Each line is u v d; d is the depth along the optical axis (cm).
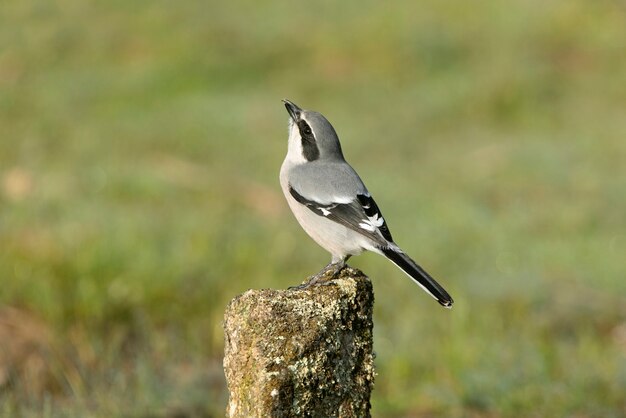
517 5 2834
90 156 1812
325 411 569
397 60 2534
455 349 1066
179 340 1083
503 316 1195
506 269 1338
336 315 568
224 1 2900
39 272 1120
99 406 915
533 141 2075
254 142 2042
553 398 973
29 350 1005
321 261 1320
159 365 1041
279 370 550
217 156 1931
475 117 2261
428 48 2567
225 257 1272
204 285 1179
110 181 1611
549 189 1777
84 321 1082
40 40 2517
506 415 966
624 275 1318
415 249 1394
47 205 1405
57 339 1026
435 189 1769
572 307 1223
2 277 1104
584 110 2291
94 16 2683
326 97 2380
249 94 2383
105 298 1109
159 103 2269
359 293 581
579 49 2617
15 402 910
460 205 1636
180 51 2522
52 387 967
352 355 581
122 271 1159
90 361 1009
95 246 1191
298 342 555
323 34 2670
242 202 1638
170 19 2697
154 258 1206
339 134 2130
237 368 561
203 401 953
